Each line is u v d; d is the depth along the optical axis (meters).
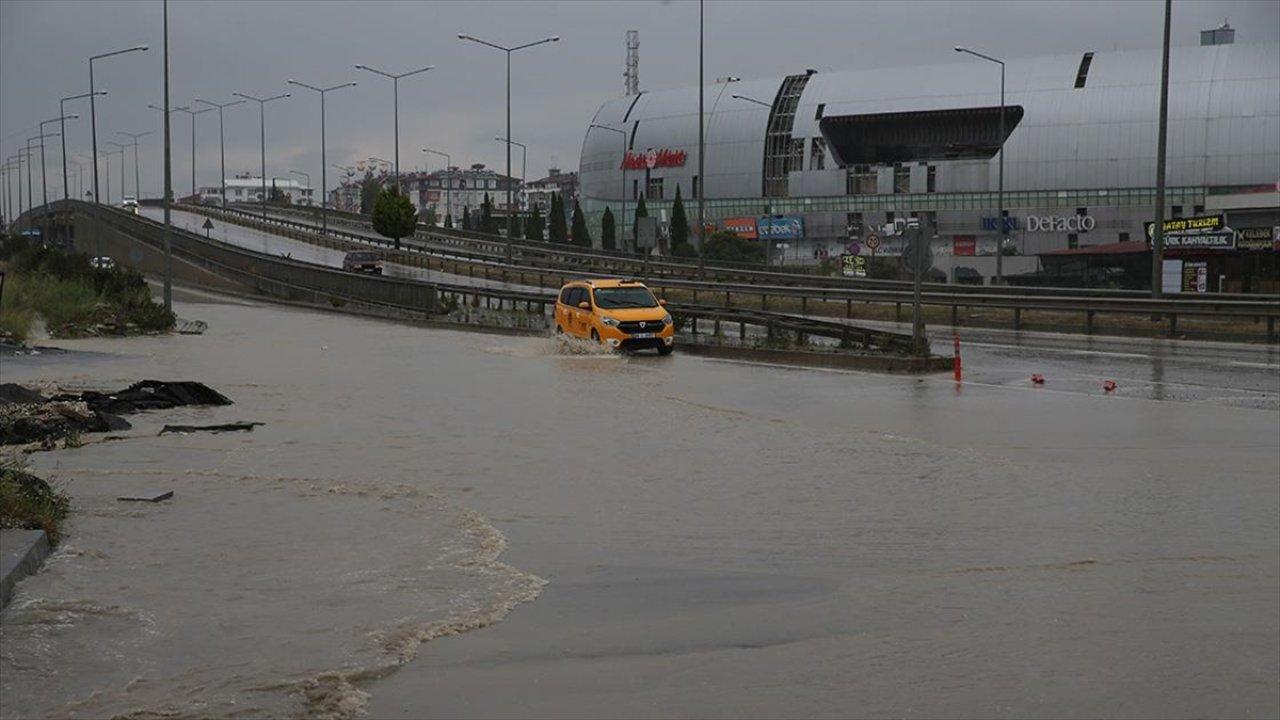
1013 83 131.00
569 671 7.87
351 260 80.69
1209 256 55.19
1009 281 73.06
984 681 7.71
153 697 7.19
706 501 13.77
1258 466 16.02
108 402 21.89
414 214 110.62
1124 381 26.95
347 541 11.44
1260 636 8.67
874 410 22.52
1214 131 120.00
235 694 7.27
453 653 8.20
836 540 11.76
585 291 37.91
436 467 16.08
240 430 19.72
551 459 16.78
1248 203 68.75
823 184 137.12
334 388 26.45
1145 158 122.31
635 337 36.00
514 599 9.52
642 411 22.47
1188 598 9.69
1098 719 7.05
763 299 54.88
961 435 19.16
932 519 12.77
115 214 105.75
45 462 16.28
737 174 143.12
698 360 34.41
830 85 140.88
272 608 9.12
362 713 7.09
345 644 8.27
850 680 7.71
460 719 7.01
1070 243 125.94
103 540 11.34
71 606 9.05
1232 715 7.11
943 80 134.38
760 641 8.55
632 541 11.70
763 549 11.39
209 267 79.75
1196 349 35.06
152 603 9.18
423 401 24.03
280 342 41.25
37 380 27.31
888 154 142.25
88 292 49.53
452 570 10.37
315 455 17.06
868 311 52.03
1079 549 11.40
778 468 16.05
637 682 7.67
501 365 32.59
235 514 12.70
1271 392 24.61
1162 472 15.61
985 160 128.88
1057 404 23.11
